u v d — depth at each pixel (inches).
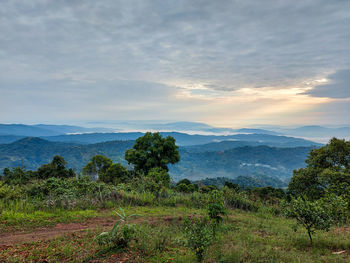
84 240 256.2
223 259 207.9
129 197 553.0
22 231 304.8
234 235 312.8
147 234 266.8
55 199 444.8
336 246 269.0
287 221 482.3
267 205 656.4
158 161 1218.6
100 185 570.9
